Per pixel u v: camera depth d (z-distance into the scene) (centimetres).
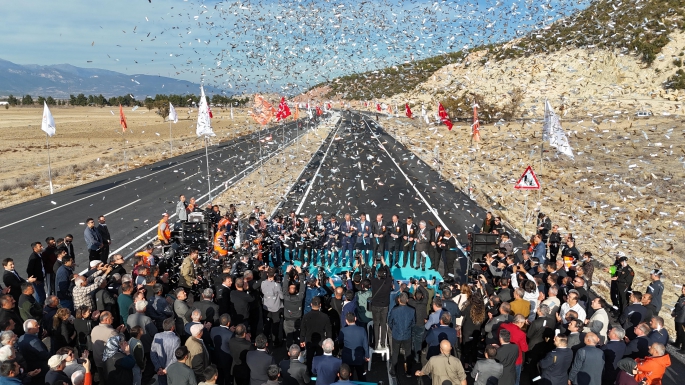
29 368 744
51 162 4612
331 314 971
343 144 5406
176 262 1413
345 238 1658
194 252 1236
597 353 726
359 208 2500
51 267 1304
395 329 895
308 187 3064
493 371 707
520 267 1123
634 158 3572
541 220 1681
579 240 1947
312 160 4253
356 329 823
